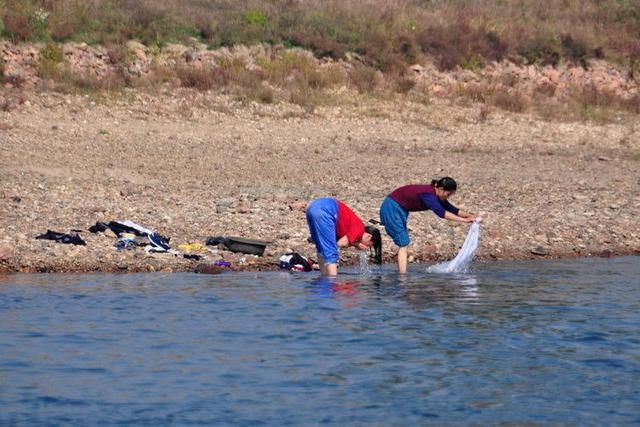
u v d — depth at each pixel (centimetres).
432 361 3269
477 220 4931
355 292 4409
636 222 6469
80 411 2773
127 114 9588
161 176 7775
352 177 8006
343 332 3641
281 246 5494
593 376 3123
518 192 7494
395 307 4081
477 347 3444
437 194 4966
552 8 14025
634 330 3712
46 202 6450
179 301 4159
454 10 13188
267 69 10962
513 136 10119
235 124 9688
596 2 14375
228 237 5422
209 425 2672
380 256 4959
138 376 3088
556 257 5591
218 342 3488
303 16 11969
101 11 11194
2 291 4322
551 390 2981
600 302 4231
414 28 12188
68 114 9412
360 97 10794
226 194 7050
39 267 4912
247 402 2852
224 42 11262
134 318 3841
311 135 9550
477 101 11219
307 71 11031
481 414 2772
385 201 4984
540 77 12075
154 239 5409
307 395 2916
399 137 9744
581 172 8550
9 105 9362
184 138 9075
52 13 10900
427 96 11094
